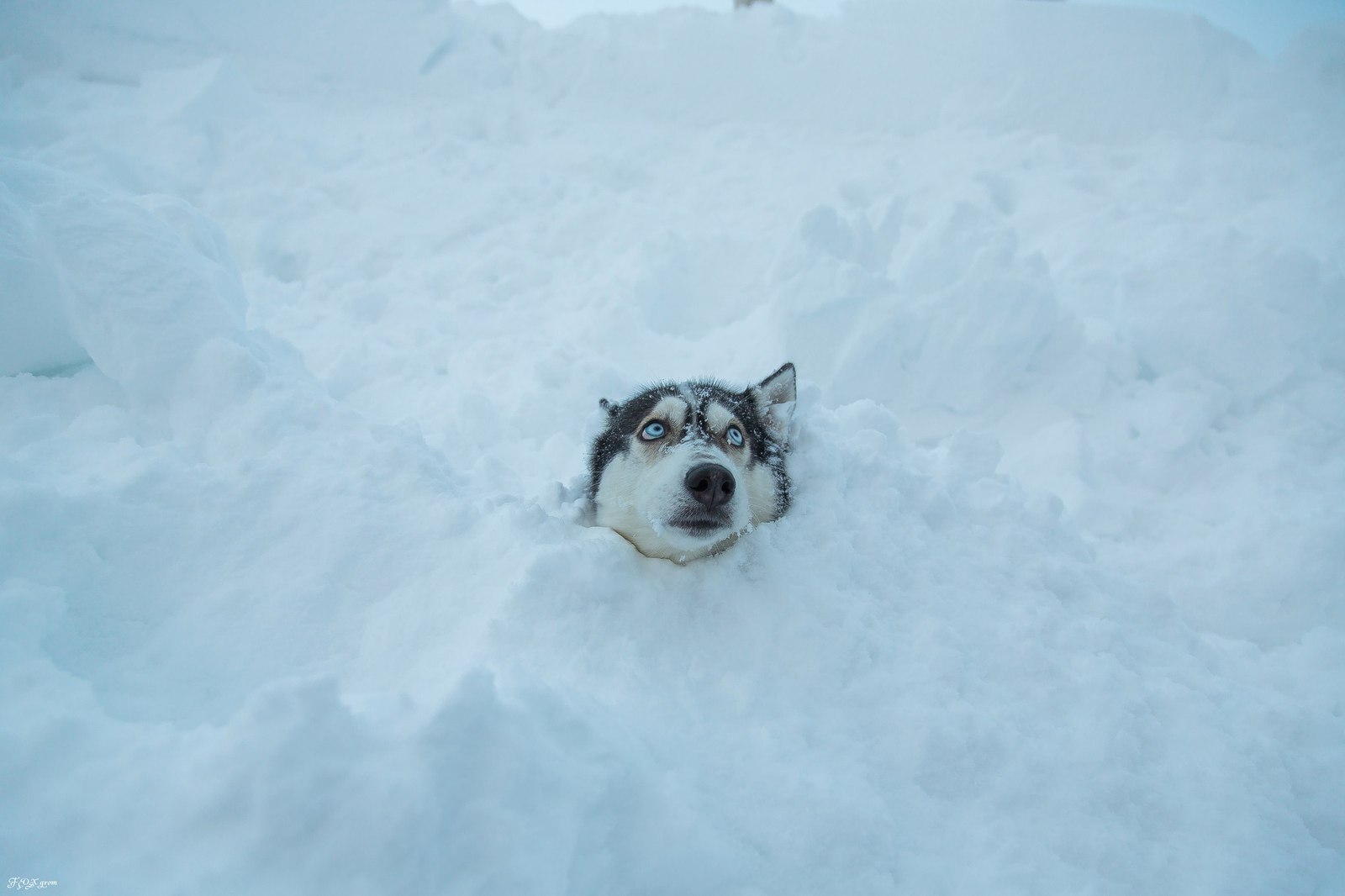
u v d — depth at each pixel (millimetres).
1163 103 11078
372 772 1683
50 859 1647
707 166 11562
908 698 2738
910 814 2430
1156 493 5750
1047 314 6383
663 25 14461
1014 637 3072
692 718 2549
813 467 3662
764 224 9664
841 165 11125
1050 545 3775
